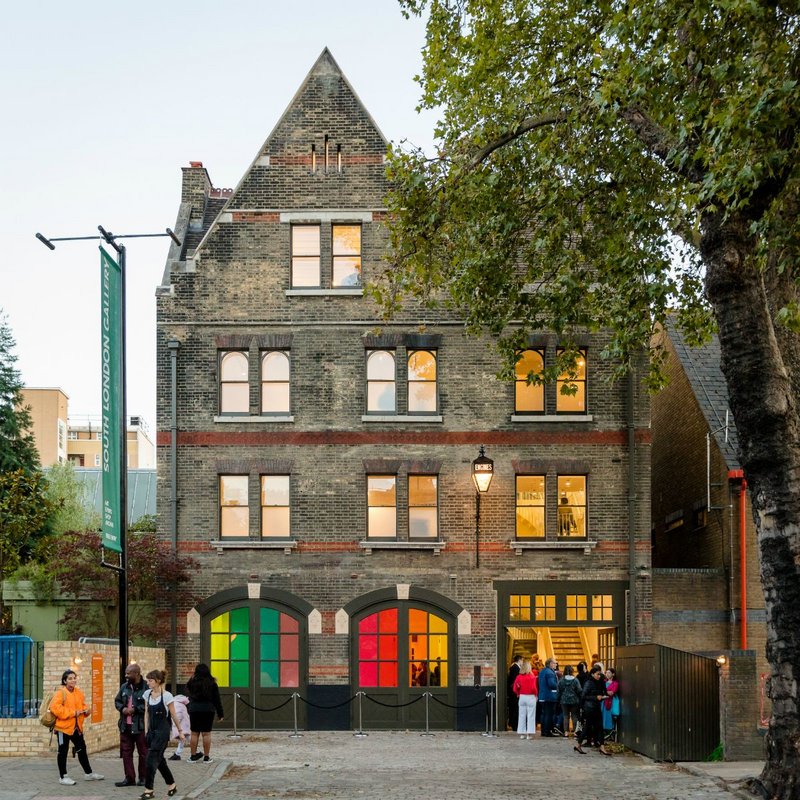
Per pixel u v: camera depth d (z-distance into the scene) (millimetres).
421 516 27781
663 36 14430
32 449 44031
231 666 27156
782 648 14586
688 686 19281
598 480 27797
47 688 19312
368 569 27453
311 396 27953
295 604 27281
